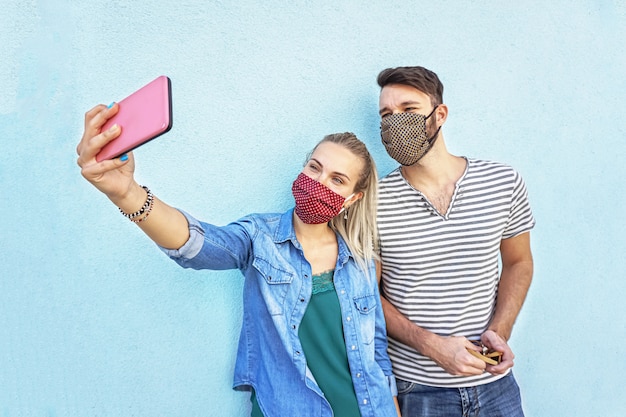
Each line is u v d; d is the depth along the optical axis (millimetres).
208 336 2287
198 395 2283
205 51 2234
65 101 2098
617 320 2773
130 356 2197
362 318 2055
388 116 2146
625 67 2732
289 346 1952
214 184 2268
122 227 2180
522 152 2629
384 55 2453
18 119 2057
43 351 2109
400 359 2256
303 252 2029
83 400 2154
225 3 2246
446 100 2533
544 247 2674
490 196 2207
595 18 2684
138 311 2201
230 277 2307
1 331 2068
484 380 2213
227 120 2273
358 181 2033
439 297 2191
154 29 2174
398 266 2209
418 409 2223
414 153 2117
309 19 2352
